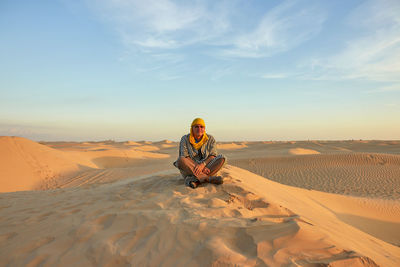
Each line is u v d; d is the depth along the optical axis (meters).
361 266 1.77
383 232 6.41
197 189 3.85
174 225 2.42
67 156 22.73
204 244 2.03
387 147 59.78
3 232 2.86
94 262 2.01
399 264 2.32
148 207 3.17
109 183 7.11
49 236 2.57
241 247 2.00
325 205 7.33
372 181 16.22
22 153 17.86
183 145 4.23
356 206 8.52
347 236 2.81
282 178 18.42
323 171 19.88
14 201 4.77
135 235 2.35
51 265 2.03
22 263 2.10
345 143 82.25
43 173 16.61
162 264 1.88
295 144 68.25
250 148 64.75
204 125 4.16
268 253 1.86
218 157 4.04
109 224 2.70
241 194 3.49
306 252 1.87
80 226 2.71
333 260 1.78
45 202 4.35
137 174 17.09
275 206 3.12
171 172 6.54
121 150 37.47
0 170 14.98
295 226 2.19
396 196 12.03
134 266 1.91
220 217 2.64
